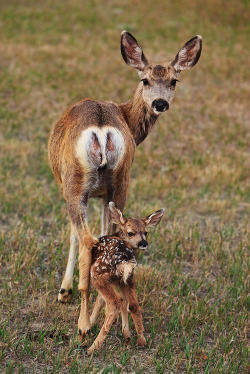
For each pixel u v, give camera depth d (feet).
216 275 37.19
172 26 132.26
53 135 31.58
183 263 38.81
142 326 27.02
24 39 113.80
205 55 113.50
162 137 73.05
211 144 71.56
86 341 26.66
